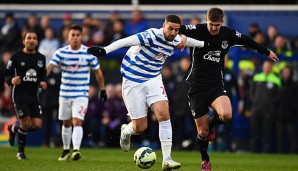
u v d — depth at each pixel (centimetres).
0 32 7544
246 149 6450
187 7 7869
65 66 4453
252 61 6600
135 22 6938
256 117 6178
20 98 4338
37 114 4406
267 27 7762
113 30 6725
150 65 3491
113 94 6400
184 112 6159
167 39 3419
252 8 7819
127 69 3531
